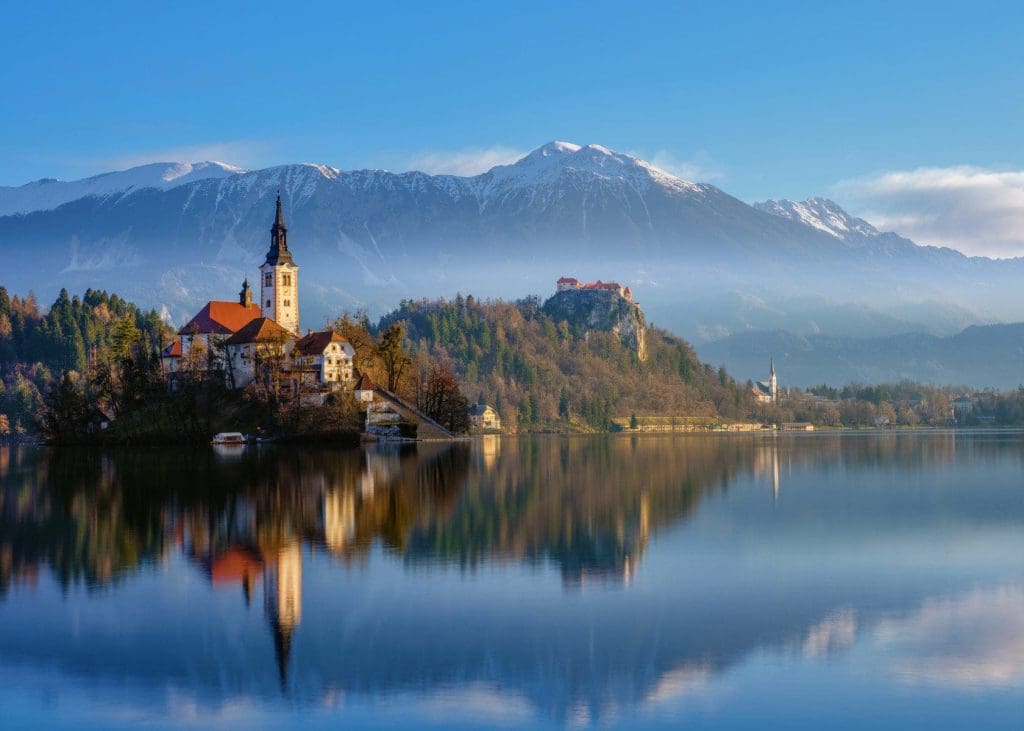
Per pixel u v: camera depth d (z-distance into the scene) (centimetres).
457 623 7538
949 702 6047
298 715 5925
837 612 7869
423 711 5962
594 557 9912
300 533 11275
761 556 10025
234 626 7500
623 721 5816
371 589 8544
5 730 5778
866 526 12056
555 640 7125
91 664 6738
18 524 12019
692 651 6919
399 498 14562
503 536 11125
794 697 6134
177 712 5988
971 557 10025
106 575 9144
